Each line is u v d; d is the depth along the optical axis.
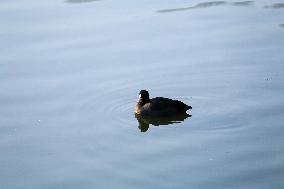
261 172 17.44
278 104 21.38
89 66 25.03
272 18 29.09
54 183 17.56
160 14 30.25
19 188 17.45
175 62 25.14
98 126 20.94
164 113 21.20
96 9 31.14
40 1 32.56
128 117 21.56
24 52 26.33
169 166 18.03
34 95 23.05
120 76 24.28
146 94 22.08
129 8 31.28
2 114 21.80
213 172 17.58
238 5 31.41
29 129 20.84
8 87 23.64
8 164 18.78
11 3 32.22
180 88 23.28
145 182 17.25
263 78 23.44
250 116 20.67
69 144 19.78
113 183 17.31
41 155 19.20
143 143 19.59
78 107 22.27
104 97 22.92
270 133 19.52
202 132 19.97
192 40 27.08
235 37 27.17
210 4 31.78
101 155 18.98
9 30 28.48
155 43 26.91
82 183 17.44
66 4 32.00
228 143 19.12
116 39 27.36
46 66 25.11
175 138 19.77
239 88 22.86
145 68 24.78
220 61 25.00
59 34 27.92
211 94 22.61
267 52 25.48
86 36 27.69
